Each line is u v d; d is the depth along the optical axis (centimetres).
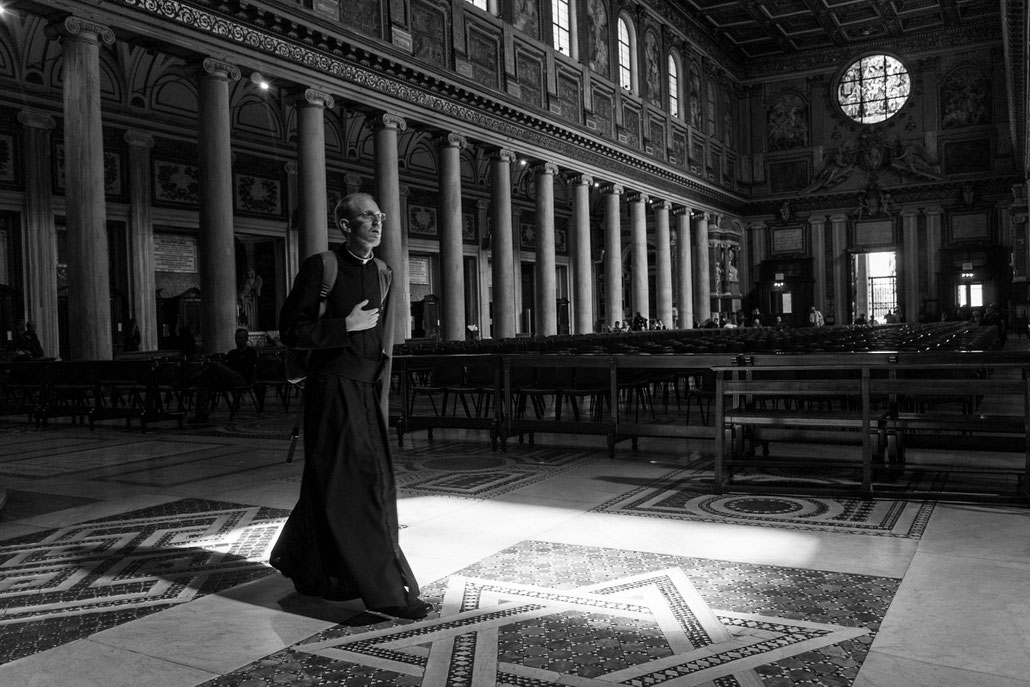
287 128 2725
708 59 4253
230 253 1678
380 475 393
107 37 1455
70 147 1421
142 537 557
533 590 426
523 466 827
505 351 1864
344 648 354
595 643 352
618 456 888
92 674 332
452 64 2350
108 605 417
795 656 335
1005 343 2900
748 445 780
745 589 423
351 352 394
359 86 2023
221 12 1653
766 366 723
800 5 3925
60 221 2194
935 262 4306
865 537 523
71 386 1309
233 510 637
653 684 311
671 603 402
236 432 1159
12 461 912
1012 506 603
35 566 492
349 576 377
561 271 4219
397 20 2116
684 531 548
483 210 3619
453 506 641
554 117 2795
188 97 2427
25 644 366
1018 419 632
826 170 4516
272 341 2686
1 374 1463
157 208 2338
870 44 4419
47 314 2081
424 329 3247
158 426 1266
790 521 571
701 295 4144
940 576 439
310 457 390
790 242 4625
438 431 1129
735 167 4612
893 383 641
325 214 1920
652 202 3734
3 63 2002
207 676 328
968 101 4231
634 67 3503
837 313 4516
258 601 420
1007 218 4156
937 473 735
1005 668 321
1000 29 4125
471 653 343
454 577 452
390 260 2136
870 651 339
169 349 2395
